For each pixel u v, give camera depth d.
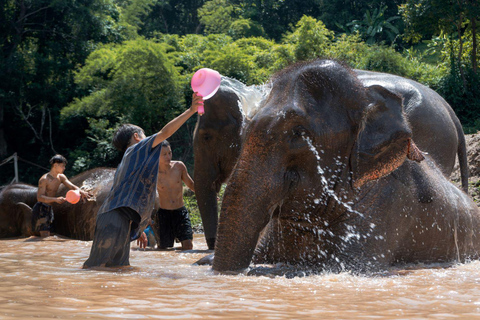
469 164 11.20
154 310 2.39
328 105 4.03
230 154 6.97
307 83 4.06
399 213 4.43
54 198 9.19
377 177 4.09
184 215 7.66
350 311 2.46
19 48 31.91
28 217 9.77
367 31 41.91
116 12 36.03
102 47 31.02
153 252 6.58
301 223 4.27
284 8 50.06
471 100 24.62
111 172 9.68
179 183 7.70
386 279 3.71
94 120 27.62
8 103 31.41
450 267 4.67
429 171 5.01
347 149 4.08
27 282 3.32
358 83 4.15
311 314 2.38
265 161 3.81
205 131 7.01
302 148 3.88
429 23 25.94
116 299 2.66
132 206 4.32
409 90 5.78
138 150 4.42
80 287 3.08
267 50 30.73
